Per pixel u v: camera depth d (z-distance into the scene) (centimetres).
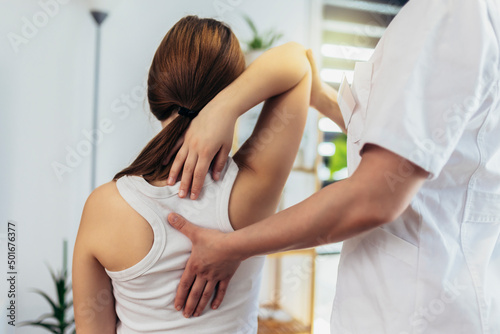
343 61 301
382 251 65
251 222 77
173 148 75
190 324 74
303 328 237
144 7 237
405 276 62
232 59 78
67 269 223
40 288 218
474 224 64
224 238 65
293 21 280
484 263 64
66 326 218
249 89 74
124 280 72
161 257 71
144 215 70
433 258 61
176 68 76
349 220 54
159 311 74
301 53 83
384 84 57
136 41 236
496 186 64
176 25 79
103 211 72
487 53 53
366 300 67
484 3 54
